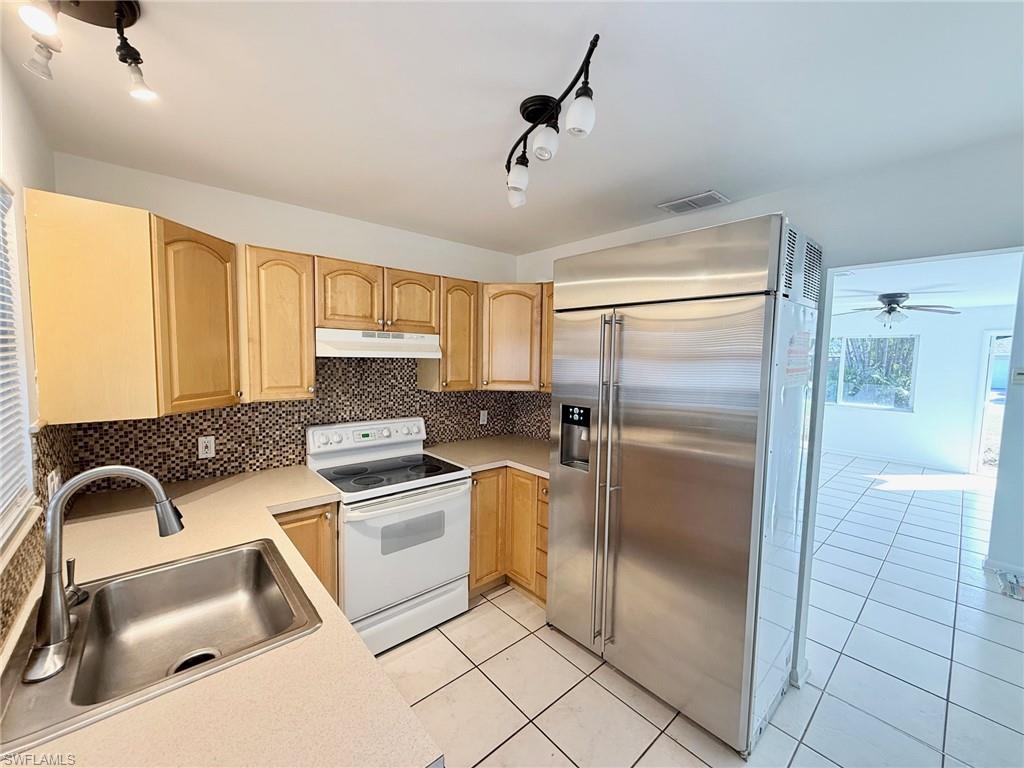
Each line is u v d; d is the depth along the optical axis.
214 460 2.25
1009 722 1.82
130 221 1.48
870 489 5.24
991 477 5.85
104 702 0.81
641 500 1.91
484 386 2.99
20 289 1.23
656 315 1.82
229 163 1.88
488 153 1.77
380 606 2.22
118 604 1.23
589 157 1.77
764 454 1.55
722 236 1.60
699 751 1.68
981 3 0.96
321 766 0.69
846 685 2.04
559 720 1.82
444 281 2.75
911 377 6.58
